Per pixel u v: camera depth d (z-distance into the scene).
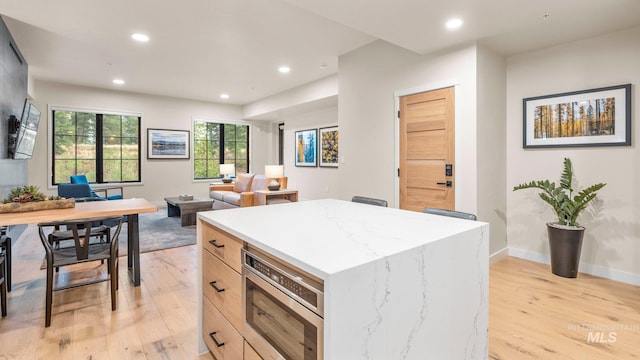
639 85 2.91
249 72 5.47
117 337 2.05
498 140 3.58
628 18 2.77
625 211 3.02
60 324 2.21
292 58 4.71
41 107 6.07
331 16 2.73
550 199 3.22
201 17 3.39
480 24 2.87
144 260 3.62
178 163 7.72
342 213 1.86
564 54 3.32
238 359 1.49
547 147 3.45
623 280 3.02
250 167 8.88
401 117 3.83
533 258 3.60
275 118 8.54
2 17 3.40
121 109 6.94
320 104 6.49
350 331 0.95
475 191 3.25
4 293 2.31
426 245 1.20
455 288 1.34
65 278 3.05
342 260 1.01
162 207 7.38
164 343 1.99
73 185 4.90
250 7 3.18
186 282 2.98
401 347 1.11
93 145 6.69
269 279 1.22
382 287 1.04
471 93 3.24
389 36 3.11
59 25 3.58
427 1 2.48
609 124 3.07
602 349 1.95
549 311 2.43
